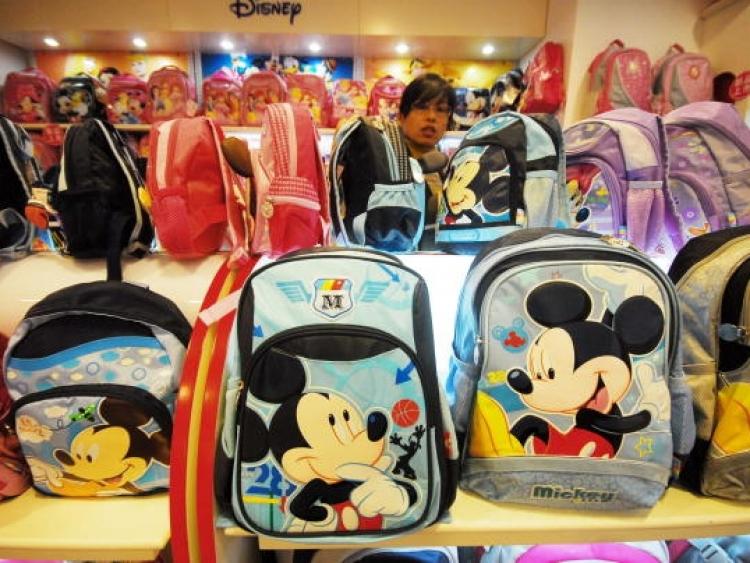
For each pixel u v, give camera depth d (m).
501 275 0.53
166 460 0.57
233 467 0.51
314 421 0.49
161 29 1.93
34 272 0.69
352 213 0.71
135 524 0.53
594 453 0.52
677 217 0.73
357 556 0.68
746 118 1.36
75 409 0.54
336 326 0.50
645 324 0.52
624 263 0.53
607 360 0.52
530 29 1.95
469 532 0.53
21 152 0.74
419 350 0.51
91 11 1.90
